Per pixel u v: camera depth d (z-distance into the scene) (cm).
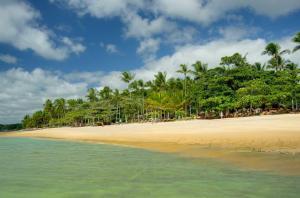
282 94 6294
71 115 13725
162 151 2477
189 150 2389
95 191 1116
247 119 4841
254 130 3162
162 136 3659
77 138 5128
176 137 3366
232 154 1989
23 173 1538
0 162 2016
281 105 6788
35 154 2575
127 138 3981
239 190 1066
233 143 2506
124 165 1755
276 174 1325
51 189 1162
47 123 17775
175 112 8906
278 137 2483
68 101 16362
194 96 7869
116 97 11631
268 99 6406
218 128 3850
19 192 1125
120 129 6034
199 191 1073
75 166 1762
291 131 2800
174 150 2480
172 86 10275
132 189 1132
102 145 3428
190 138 3120
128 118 11500
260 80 6975
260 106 6869
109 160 2003
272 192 1023
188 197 998
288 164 1518
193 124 5041
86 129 7831
